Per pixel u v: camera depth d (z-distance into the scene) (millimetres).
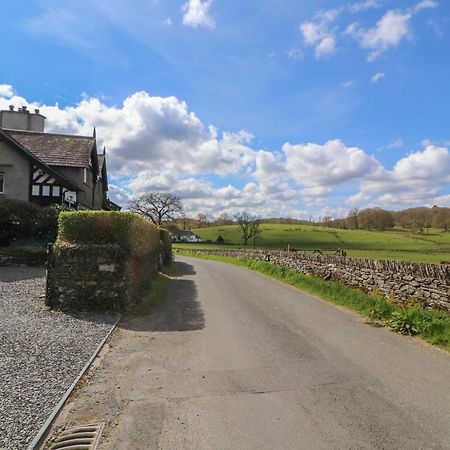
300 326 8984
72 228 10594
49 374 5715
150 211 69000
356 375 5855
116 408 4781
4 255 17578
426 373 5918
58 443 4000
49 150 28734
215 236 89062
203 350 7184
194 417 4559
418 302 9594
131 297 10812
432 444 3943
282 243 77625
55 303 9977
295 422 4422
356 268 12875
